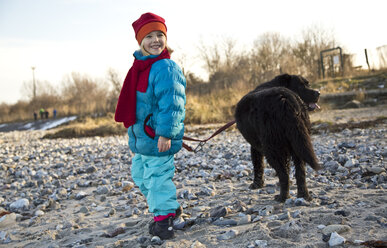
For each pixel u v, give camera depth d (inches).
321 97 773.9
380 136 324.2
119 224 154.6
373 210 127.3
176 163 295.4
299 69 1208.8
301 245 102.9
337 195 155.3
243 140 407.8
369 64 1108.5
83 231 152.5
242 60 1505.9
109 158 365.1
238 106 165.8
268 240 108.6
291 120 140.4
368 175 191.3
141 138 123.4
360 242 98.3
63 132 705.6
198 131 559.8
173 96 117.6
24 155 424.5
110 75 1615.4
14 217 186.4
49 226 169.2
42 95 2138.3
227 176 229.6
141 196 207.0
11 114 2092.8
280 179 151.9
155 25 124.0
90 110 1419.8
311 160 136.3
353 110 658.2
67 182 270.2
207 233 125.6
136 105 123.6
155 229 127.0
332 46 1526.8
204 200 179.6
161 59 123.8
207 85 1123.3
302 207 141.9
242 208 149.3
